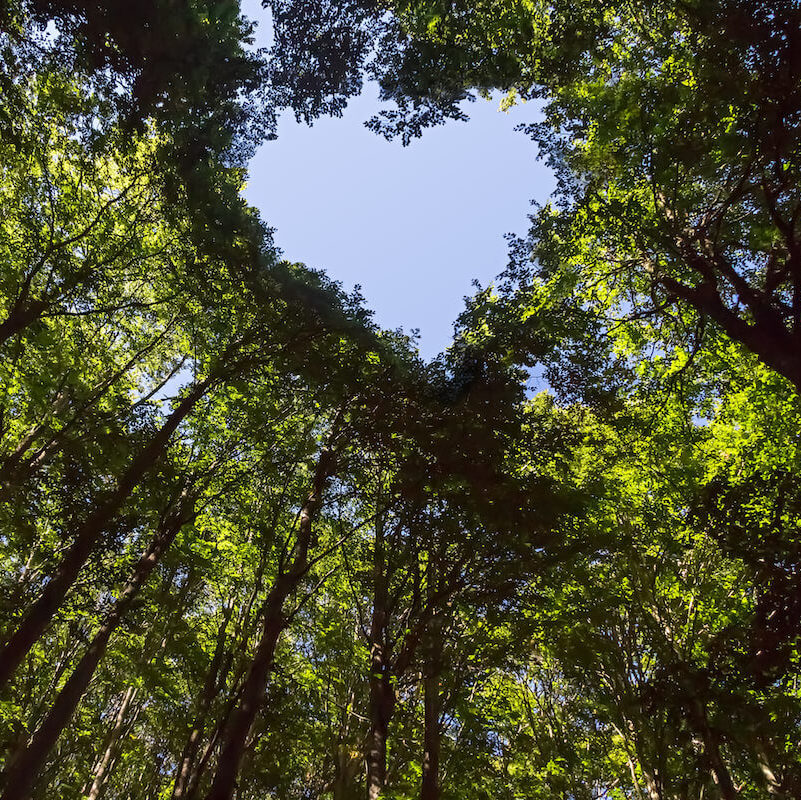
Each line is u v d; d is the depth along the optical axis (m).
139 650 16.12
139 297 15.69
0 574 16.84
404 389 11.83
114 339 16.86
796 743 10.69
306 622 16.80
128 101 9.74
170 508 13.85
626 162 11.60
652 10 10.59
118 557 13.33
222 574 16.08
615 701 13.26
